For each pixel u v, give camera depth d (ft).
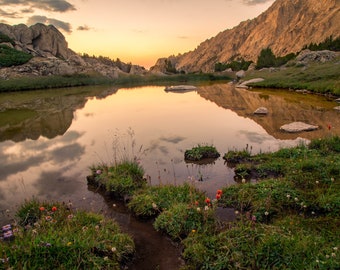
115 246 18.58
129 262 18.60
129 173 30.86
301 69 174.40
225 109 82.12
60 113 83.20
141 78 289.33
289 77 153.99
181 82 250.78
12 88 177.88
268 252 16.47
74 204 27.14
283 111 72.95
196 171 33.91
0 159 42.14
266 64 264.52
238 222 20.61
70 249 16.70
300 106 79.20
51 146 48.24
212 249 17.85
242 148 42.57
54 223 20.45
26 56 275.59
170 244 20.30
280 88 137.28
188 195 25.02
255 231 18.60
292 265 15.56
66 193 29.63
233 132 53.47
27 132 59.77
